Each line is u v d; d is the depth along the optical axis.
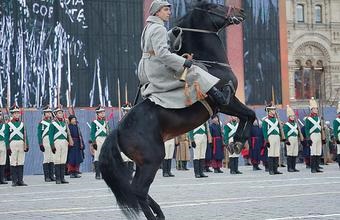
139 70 9.70
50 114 24.25
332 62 56.66
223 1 36.69
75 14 33.69
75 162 25.23
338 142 26.50
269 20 38.03
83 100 33.56
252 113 9.69
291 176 22.25
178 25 9.90
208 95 9.27
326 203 13.02
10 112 25.17
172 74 9.30
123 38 34.81
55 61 33.03
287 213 11.48
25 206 14.09
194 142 23.36
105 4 34.50
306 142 26.97
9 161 23.98
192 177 23.25
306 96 55.62
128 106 27.62
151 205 9.45
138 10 35.22
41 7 32.84
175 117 9.27
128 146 9.09
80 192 17.55
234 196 15.02
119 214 12.00
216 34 9.90
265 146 26.84
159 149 9.16
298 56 55.75
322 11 57.22
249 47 37.50
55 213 12.45
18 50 32.19
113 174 9.02
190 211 12.11
